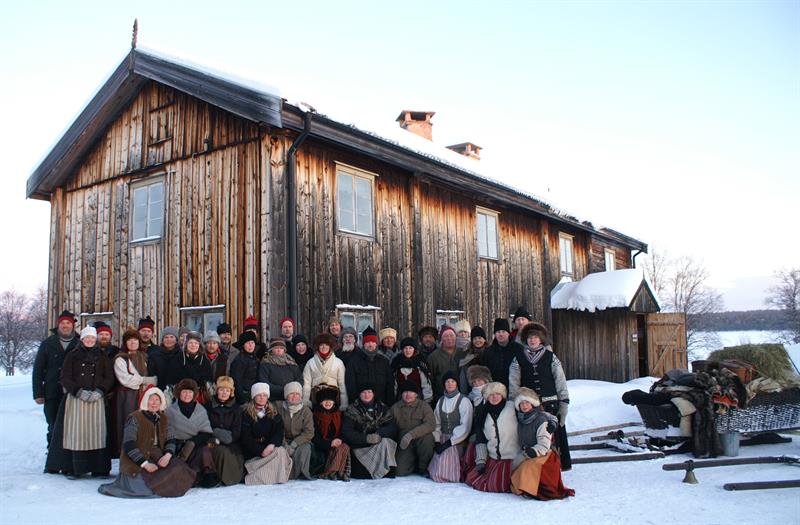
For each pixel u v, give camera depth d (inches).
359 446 255.0
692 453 294.4
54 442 253.9
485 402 236.7
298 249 372.5
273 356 261.3
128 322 435.2
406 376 270.7
